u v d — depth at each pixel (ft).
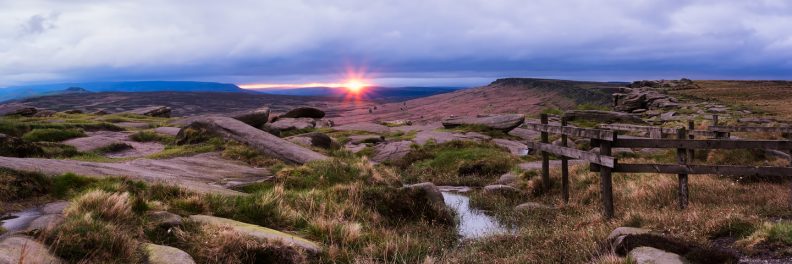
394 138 131.13
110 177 35.65
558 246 31.01
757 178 51.49
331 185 52.65
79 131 90.38
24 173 32.19
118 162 54.49
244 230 27.12
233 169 60.64
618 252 26.55
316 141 101.04
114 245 21.07
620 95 302.86
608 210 39.68
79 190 33.30
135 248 21.65
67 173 34.65
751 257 24.71
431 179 77.25
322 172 55.88
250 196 36.01
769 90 419.95
